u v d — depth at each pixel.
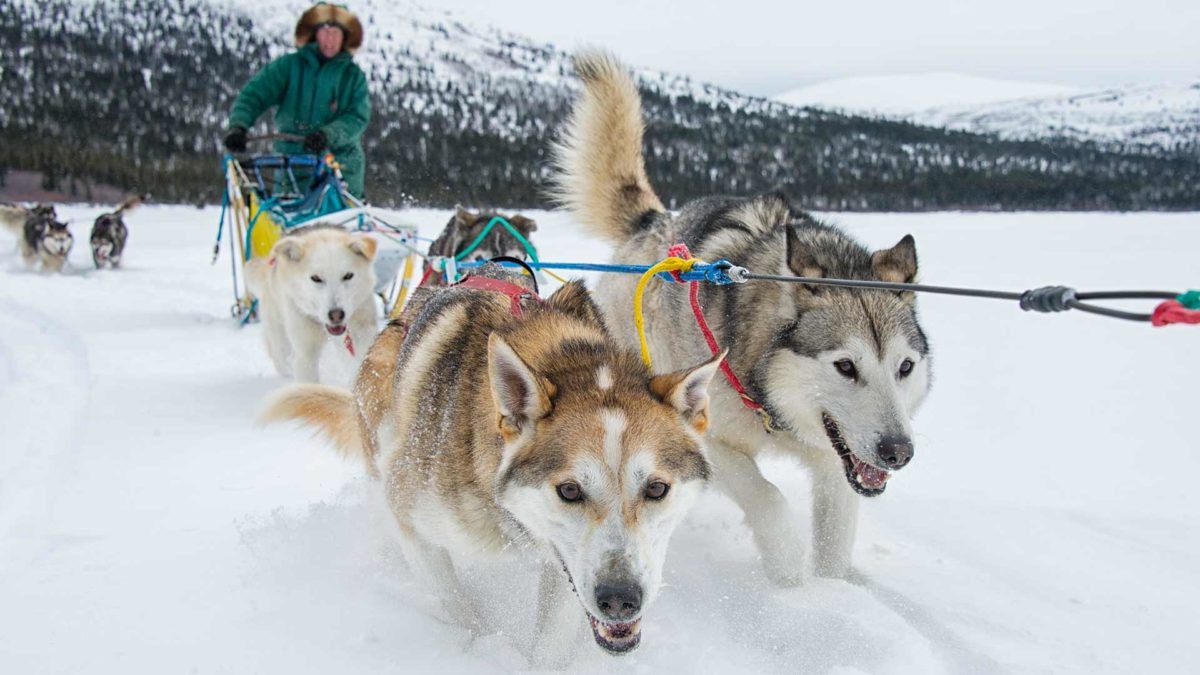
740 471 3.41
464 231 7.39
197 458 4.40
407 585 3.10
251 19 104.06
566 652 2.60
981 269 10.95
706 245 3.91
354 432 3.77
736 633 2.83
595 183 4.86
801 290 3.25
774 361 3.30
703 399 2.60
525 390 2.43
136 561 3.20
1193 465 4.11
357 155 7.52
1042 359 6.29
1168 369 5.91
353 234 5.99
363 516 3.57
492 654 2.66
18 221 12.59
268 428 4.95
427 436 2.75
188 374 6.21
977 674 2.57
